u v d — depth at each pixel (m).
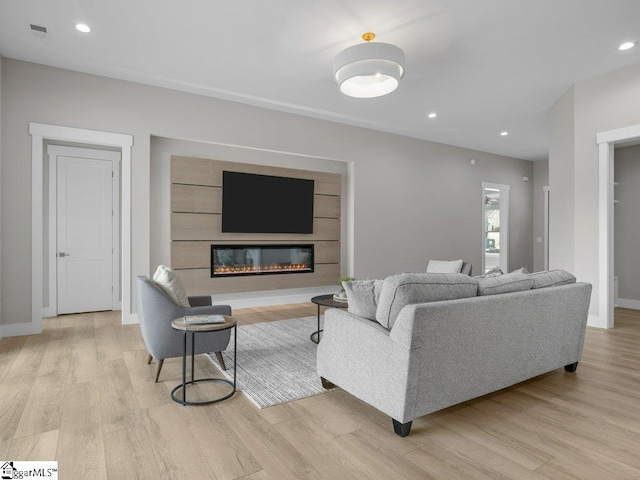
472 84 4.41
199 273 5.09
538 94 4.71
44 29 3.29
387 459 1.78
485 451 1.85
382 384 2.05
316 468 1.70
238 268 5.43
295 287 5.82
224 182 5.22
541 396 2.50
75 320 4.65
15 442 1.90
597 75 4.17
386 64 2.95
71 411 2.24
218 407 2.32
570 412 2.27
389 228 6.50
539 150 7.71
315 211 6.02
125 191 4.38
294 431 2.04
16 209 3.88
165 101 4.60
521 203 8.53
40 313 4.00
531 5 2.89
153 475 1.64
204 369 2.98
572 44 3.49
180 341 2.76
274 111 5.36
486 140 6.94
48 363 3.07
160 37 3.42
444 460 1.77
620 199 5.98
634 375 2.88
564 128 4.69
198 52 3.70
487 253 9.94
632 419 2.18
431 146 7.02
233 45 3.55
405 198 6.69
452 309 2.03
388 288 2.09
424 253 6.94
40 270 3.99
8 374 2.82
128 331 4.10
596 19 3.08
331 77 4.27
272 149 5.34
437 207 7.11
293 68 4.04
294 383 2.69
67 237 5.01
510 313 2.35
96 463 1.72
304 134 5.61
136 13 3.04
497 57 3.74
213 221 5.18
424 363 1.96
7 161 3.83
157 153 4.88
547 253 8.48
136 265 4.44
